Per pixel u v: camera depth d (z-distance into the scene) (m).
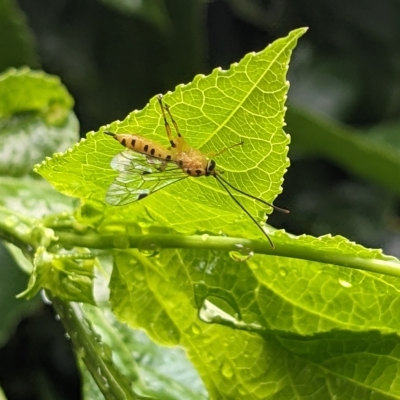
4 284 0.24
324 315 0.15
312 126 0.26
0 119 0.18
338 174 0.35
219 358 0.15
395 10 0.36
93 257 0.15
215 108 0.13
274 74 0.13
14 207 0.17
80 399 0.28
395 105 0.35
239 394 0.15
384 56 0.36
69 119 0.18
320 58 0.36
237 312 0.15
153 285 0.15
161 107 0.13
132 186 0.14
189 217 0.15
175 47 0.31
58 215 0.15
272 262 0.15
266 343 0.15
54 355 0.28
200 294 0.15
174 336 0.15
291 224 0.34
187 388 0.16
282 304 0.15
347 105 0.35
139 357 0.16
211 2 0.36
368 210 0.34
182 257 0.15
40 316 0.28
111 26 0.31
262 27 0.36
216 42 0.36
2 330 0.23
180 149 0.14
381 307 0.15
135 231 0.15
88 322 0.15
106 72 0.31
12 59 0.24
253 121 0.13
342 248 0.14
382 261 0.14
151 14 0.27
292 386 0.15
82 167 0.14
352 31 0.36
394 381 0.14
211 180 0.14
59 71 0.30
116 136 0.14
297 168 0.35
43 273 0.14
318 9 0.36
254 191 0.14
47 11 0.31
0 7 0.24
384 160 0.26
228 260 0.15
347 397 0.15
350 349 0.14
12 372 0.28
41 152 0.18
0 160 0.18
